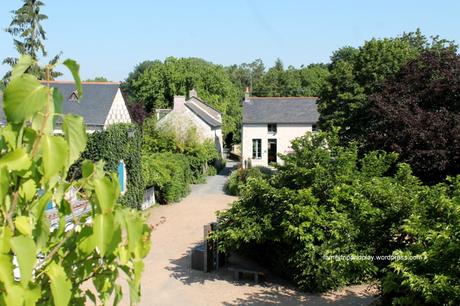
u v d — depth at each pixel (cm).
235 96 6731
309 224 1140
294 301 1149
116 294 297
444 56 2058
